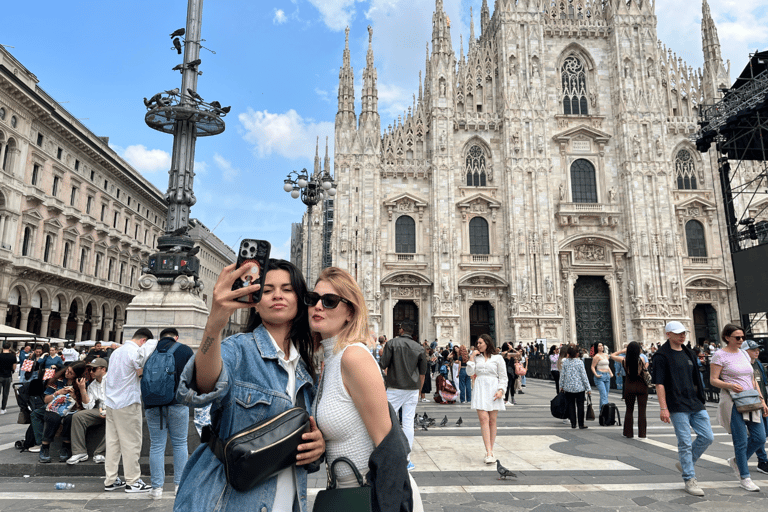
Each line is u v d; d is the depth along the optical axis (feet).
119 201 208.23
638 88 155.63
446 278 143.23
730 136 95.71
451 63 155.33
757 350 36.70
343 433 10.27
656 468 31.78
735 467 28.25
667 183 150.71
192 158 42.42
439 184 147.74
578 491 26.61
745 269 86.33
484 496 25.75
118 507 24.02
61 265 166.50
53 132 163.12
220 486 9.45
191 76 42.60
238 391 10.07
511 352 69.10
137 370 27.22
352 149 148.77
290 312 11.05
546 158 151.23
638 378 42.09
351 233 143.84
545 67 160.86
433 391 89.71
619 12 160.45
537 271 145.07
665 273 146.20
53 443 31.55
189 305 39.73
